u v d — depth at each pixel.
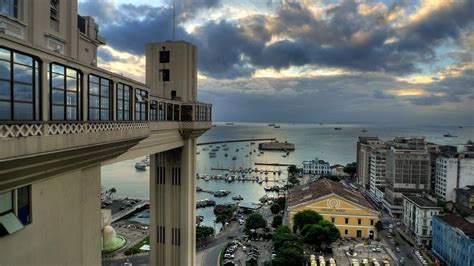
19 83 14.34
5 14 16.95
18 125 13.88
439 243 101.75
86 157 20.28
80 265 21.39
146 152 35.75
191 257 50.66
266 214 153.12
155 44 47.91
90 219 22.64
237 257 101.62
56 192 18.52
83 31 26.81
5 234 14.74
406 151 159.38
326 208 120.62
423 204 118.38
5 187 14.43
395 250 108.31
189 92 48.62
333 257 99.12
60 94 17.19
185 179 48.19
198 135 50.25
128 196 192.75
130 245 110.81
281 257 85.12
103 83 21.81
